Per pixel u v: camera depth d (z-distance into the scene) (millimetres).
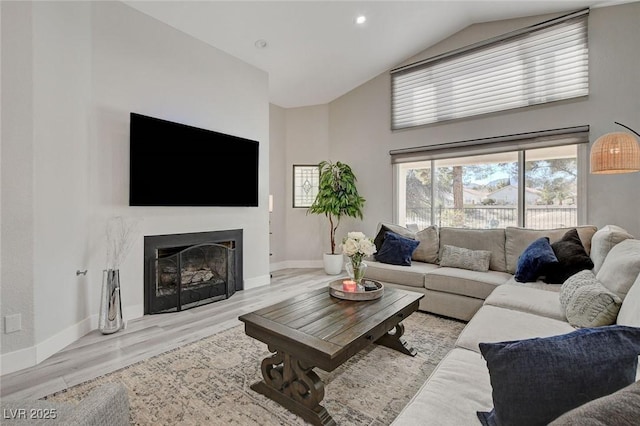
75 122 2525
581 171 3338
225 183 3797
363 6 3441
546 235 3090
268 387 1779
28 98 2109
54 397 1754
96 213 2736
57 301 2324
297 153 5676
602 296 1617
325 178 5023
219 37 3611
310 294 2369
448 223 4371
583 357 813
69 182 2459
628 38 3100
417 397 1143
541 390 810
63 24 2404
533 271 2713
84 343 2453
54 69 2318
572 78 3379
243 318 1869
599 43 3236
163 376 1983
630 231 3082
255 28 3545
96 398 934
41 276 2186
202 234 3586
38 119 2174
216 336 2605
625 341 822
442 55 4273
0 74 1993
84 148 2627
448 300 3018
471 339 1612
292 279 4699
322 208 5035
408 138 4641
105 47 2807
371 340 1766
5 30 2020
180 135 3311
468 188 4195
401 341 2344
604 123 3205
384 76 4887
